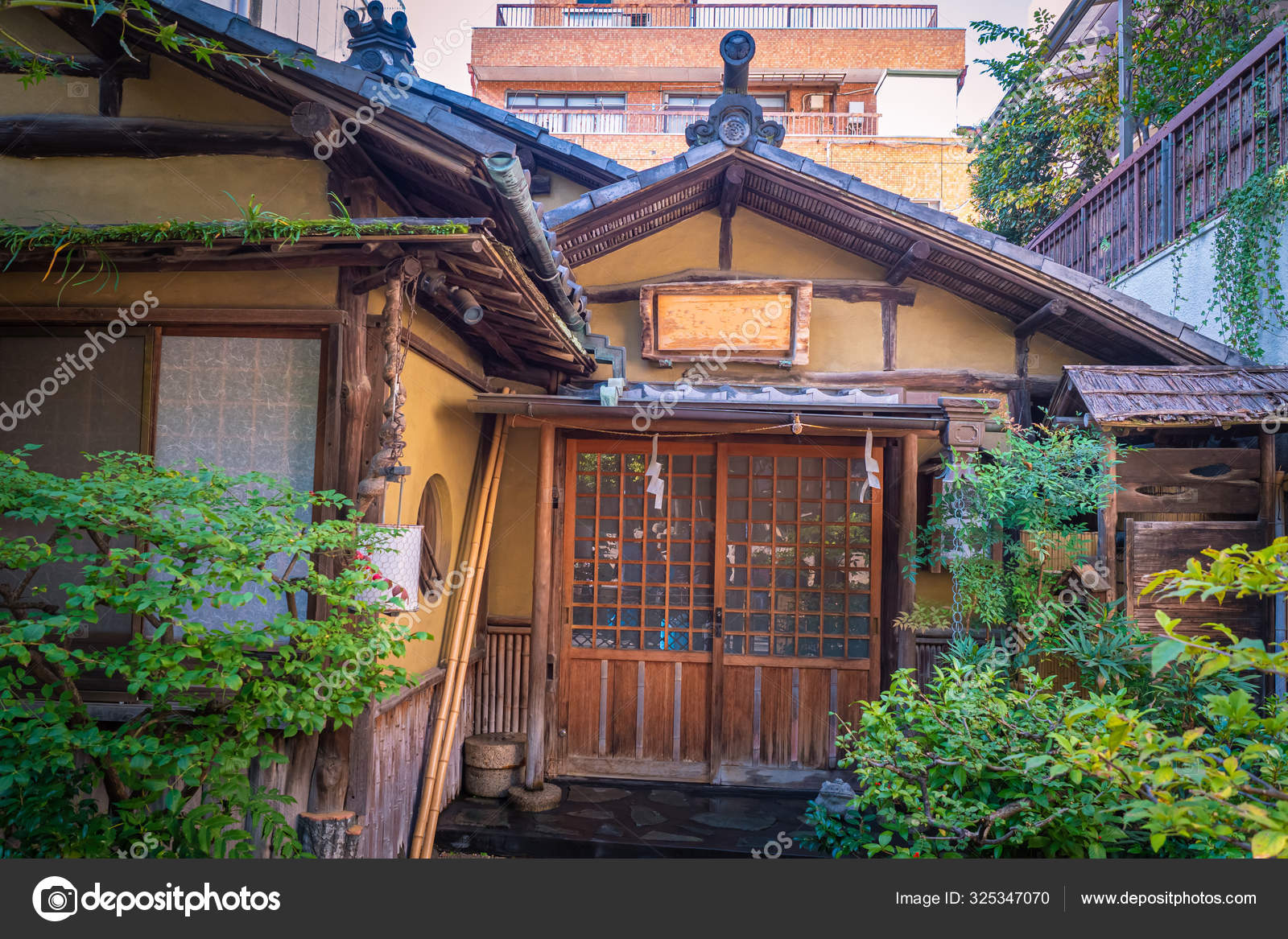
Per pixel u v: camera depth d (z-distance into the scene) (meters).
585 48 19.41
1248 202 5.86
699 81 19.70
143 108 4.38
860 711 6.61
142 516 3.01
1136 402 5.05
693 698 6.71
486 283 4.07
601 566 6.83
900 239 6.46
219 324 4.12
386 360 3.82
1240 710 2.06
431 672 5.28
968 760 3.40
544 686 6.09
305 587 3.28
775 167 6.23
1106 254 8.33
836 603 6.71
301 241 3.62
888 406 5.59
